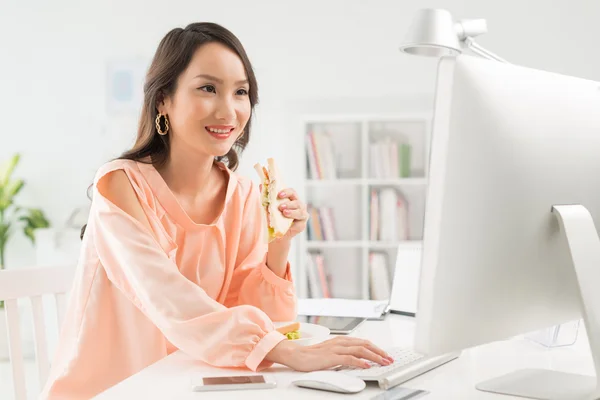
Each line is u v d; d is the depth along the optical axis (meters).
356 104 4.14
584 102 1.06
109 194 1.48
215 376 1.16
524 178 0.96
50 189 4.46
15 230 4.56
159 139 1.61
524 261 0.98
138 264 1.35
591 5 3.96
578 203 1.05
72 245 3.91
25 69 4.45
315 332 1.46
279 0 4.19
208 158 1.59
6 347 4.18
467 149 0.89
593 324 1.01
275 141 4.20
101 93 4.36
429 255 0.89
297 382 1.10
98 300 1.51
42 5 4.41
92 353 1.50
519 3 4.01
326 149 4.15
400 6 4.11
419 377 1.17
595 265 1.02
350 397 1.05
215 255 1.61
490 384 1.11
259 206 1.75
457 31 1.73
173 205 1.53
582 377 1.14
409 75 4.11
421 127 4.11
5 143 4.49
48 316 3.48
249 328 1.25
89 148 4.40
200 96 1.47
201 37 1.48
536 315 1.04
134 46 4.32
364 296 4.09
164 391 1.09
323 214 4.12
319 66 4.17
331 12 4.16
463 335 0.93
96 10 4.36
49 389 1.50
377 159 4.10
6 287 1.53
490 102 0.91
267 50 4.20
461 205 0.89
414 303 1.77
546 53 4.00
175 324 1.29
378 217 4.11
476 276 0.93
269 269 1.63
